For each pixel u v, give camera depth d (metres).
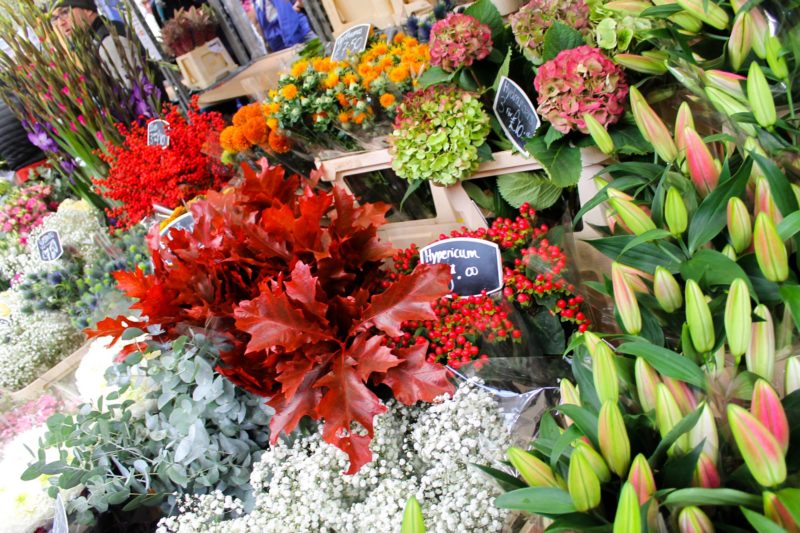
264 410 1.39
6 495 1.45
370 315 1.28
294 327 1.24
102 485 1.34
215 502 1.30
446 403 1.20
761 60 0.91
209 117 2.26
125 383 1.44
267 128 1.99
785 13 0.83
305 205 1.36
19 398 1.97
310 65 1.99
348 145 2.00
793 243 0.77
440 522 1.04
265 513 1.24
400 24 2.46
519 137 1.49
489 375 1.29
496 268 1.34
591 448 0.65
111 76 2.62
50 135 2.63
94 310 2.05
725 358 0.80
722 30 0.99
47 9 2.49
